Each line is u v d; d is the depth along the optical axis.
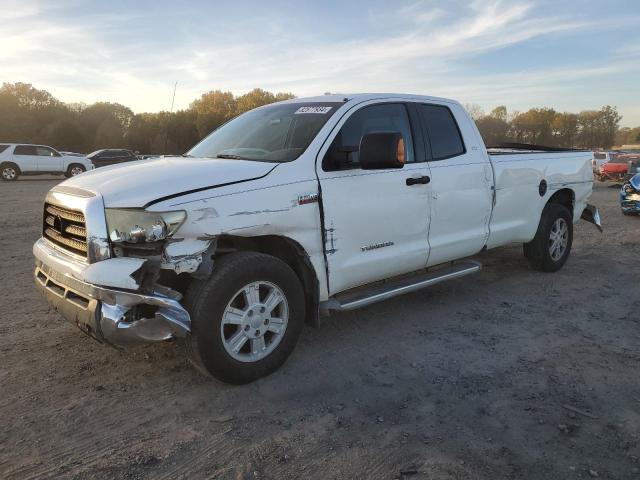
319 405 3.33
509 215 5.66
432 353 4.13
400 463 2.73
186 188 3.26
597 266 7.00
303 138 4.03
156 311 3.15
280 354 3.71
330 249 3.95
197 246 3.23
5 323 4.70
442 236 4.89
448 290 5.82
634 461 2.74
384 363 3.95
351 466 2.71
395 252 4.45
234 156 4.11
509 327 4.70
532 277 6.37
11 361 3.92
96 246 3.19
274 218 3.56
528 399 3.39
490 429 3.05
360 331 4.60
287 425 3.10
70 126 73.19
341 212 3.98
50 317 4.86
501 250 7.83
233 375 3.47
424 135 4.78
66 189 3.60
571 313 5.09
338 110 4.20
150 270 3.11
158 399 3.40
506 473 2.64
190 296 3.31
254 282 3.50
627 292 5.80
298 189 3.71
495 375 3.74
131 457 2.78
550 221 6.27
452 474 2.64
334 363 3.95
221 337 3.37
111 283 3.04
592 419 3.15
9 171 26.09
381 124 4.46
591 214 7.21
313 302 3.96
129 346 3.20
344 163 4.00
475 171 5.11
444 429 3.05
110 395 3.44
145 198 3.15
